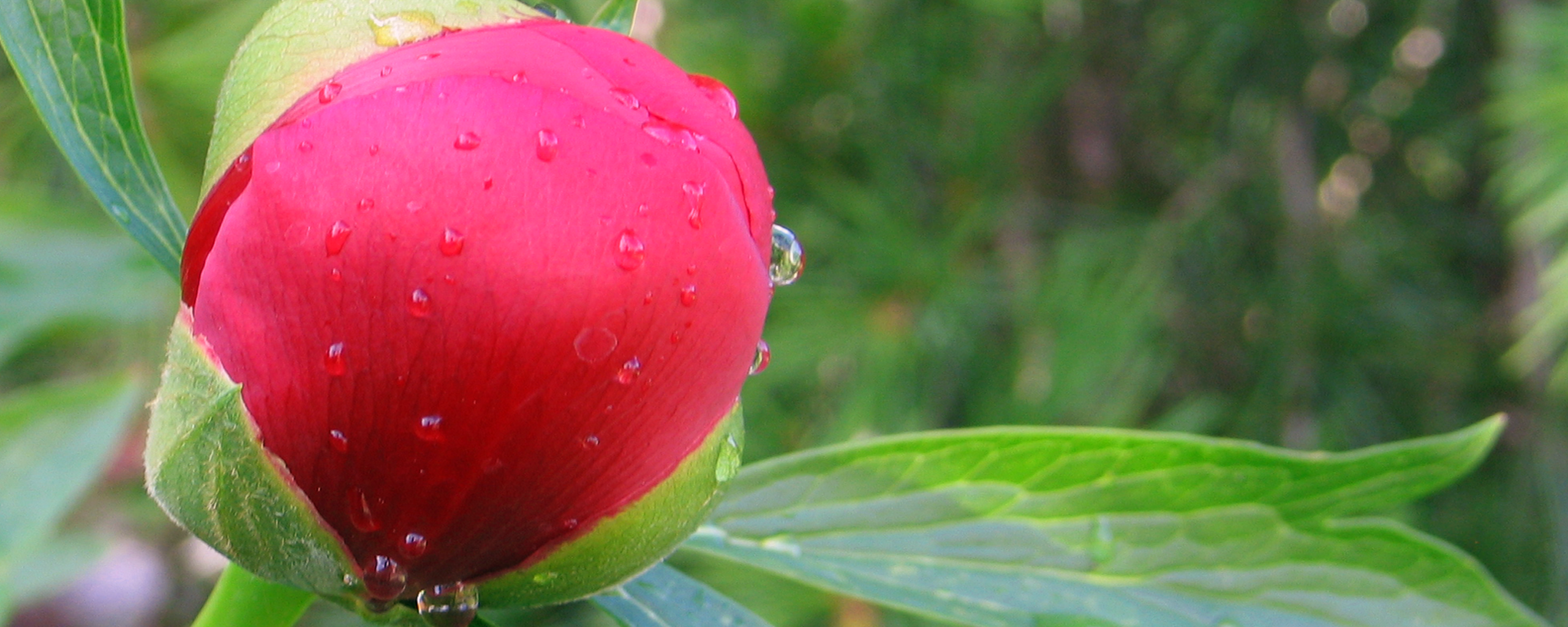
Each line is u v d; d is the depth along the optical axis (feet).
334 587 0.62
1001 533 0.73
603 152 0.58
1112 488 0.73
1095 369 1.71
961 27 1.75
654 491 0.61
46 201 1.28
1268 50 2.19
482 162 0.58
